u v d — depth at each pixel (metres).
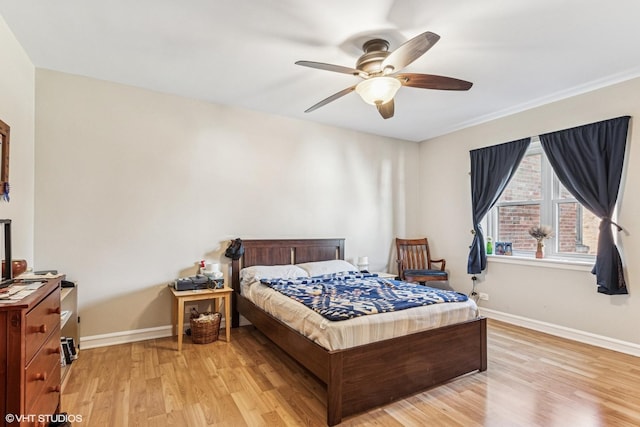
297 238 4.21
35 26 2.26
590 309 3.26
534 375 2.59
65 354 2.56
